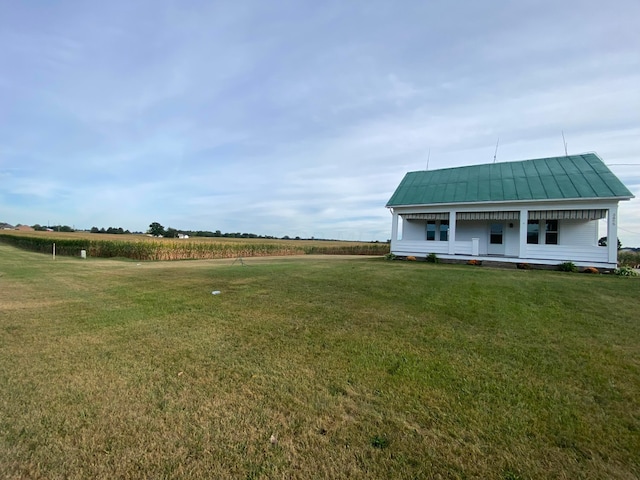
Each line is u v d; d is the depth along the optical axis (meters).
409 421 2.72
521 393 3.21
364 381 3.44
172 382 3.39
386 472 2.12
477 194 15.33
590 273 12.34
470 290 7.89
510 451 2.35
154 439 2.44
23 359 3.98
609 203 12.72
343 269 12.30
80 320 5.75
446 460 2.24
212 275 11.30
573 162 15.45
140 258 28.00
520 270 12.48
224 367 3.79
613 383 3.45
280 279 10.02
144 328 5.28
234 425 2.64
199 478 2.05
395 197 17.61
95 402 2.97
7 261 18.08
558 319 5.72
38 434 2.47
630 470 2.18
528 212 14.22
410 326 5.30
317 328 5.23
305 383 3.39
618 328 5.27
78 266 15.77
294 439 2.46
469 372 3.67
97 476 2.05
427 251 16.58
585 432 2.59
